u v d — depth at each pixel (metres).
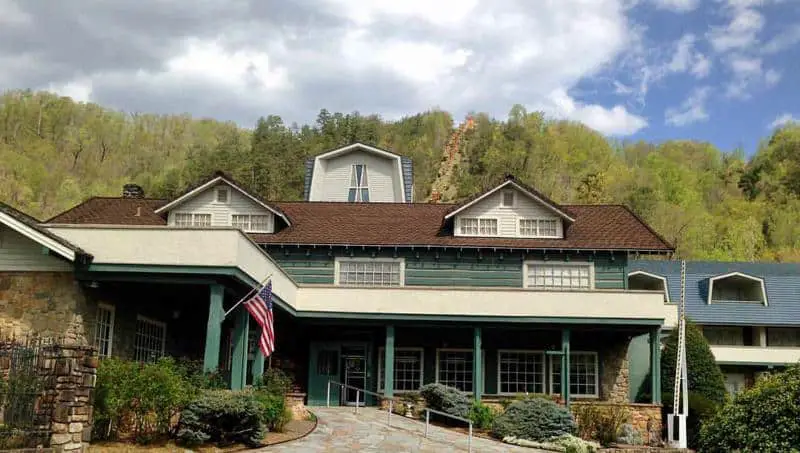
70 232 18.11
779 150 92.69
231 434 15.19
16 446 11.82
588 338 27.94
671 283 38.97
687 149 113.00
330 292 25.66
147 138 113.00
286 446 15.86
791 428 15.15
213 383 16.72
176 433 14.74
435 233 27.94
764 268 40.94
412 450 16.70
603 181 83.62
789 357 36.44
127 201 30.17
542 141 101.44
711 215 82.12
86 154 103.19
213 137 119.44
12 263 18.17
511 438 19.77
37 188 87.06
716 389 28.05
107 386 13.95
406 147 100.00
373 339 27.73
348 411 23.78
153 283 18.55
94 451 13.08
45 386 12.29
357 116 96.44
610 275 26.97
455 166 94.44
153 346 22.61
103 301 19.06
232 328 25.03
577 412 23.20
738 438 15.95
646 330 25.97
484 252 27.31
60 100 107.69
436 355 27.88
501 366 27.78
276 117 82.75
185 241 18.03
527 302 25.42
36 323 17.86
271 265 21.61
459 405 22.34
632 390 28.36
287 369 26.80
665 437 24.75
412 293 25.59
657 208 74.56
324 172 35.47
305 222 28.72
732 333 38.78
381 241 27.14
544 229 27.69
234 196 27.72
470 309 25.42
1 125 101.25
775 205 83.50
